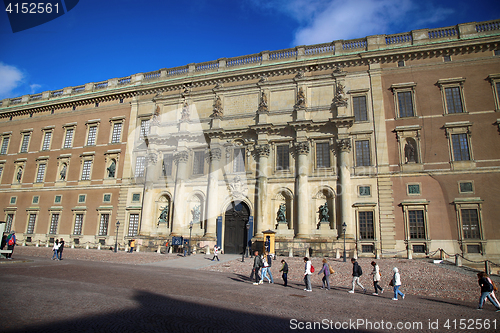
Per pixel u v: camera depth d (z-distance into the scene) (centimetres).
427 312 1252
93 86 5238
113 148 4769
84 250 4088
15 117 5719
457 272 2342
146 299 1234
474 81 3444
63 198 4909
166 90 4616
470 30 3550
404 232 3325
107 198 4622
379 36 3841
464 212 3127
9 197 5284
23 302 1056
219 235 3834
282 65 4053
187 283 1742
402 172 3453
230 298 1360
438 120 3462
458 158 3331
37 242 4834
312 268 1756
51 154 5200
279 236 3659
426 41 3672
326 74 3925
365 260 3056
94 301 1137
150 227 4147
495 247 2934
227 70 4341
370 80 3772
